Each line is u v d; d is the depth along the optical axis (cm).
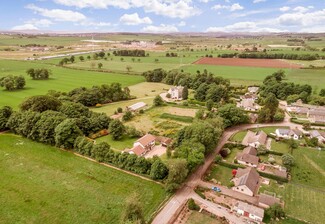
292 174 7131
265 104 12200
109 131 9100
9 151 7862
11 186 6162
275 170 7212
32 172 6781
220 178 6869
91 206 5584
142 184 6412
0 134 9094
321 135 9338
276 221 5325
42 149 8075
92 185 6325
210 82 16388
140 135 9300
